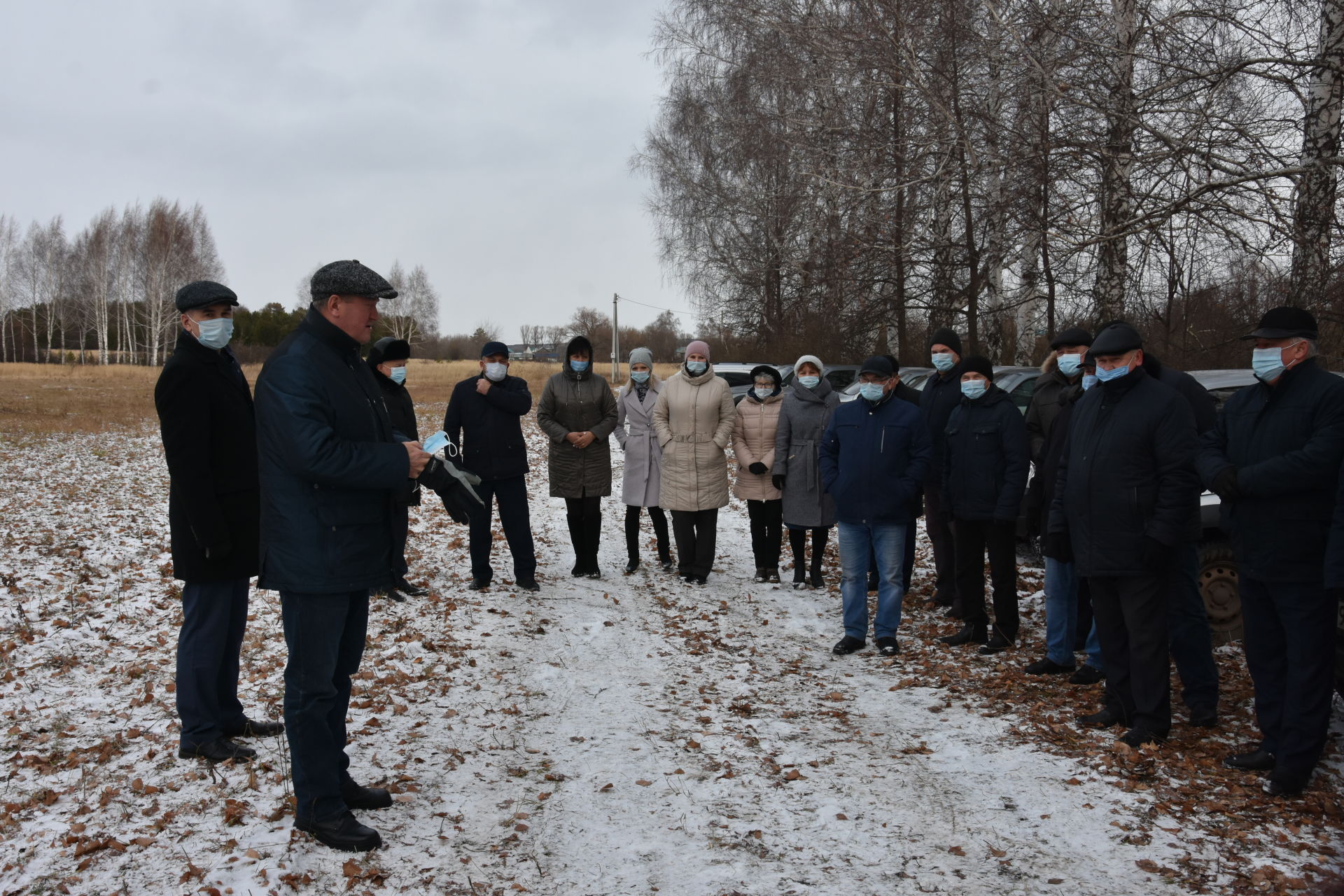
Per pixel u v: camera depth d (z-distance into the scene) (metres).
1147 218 10.52
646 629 6.48
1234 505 4.04
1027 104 12.13
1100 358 4.46
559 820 3.59
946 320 18.70
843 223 18.56
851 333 20.80
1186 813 3.64
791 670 5.66
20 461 16.52
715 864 3.26
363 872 3.12
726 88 25.36
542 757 4.22
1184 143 10.31
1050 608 5.46
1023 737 4.49
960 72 14.30
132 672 5.09
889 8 14.77
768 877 3.17
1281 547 3.81
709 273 30.62
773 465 7.67
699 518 7.96
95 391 39.72
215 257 71.06
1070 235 11.62
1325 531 3.73
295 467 3.12
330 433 3.17
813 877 3.18
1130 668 4.52
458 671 5.42
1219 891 3.07
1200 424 5.00
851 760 4.23
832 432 6.16
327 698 3.28
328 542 3.22
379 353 7.10
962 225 17.41
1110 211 11.30
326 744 3.28
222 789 3.69
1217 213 10.46
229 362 4.13
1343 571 3.48
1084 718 4.67
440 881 3.11
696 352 7.88
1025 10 12.05
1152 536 4.25
